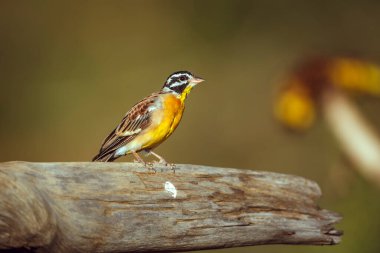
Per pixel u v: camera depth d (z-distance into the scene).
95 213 6.94
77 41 20.53
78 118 19.25
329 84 11.84
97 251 7.00
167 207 7.40
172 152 18.64
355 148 11.95
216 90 19.38
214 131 18.89
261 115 18.92
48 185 6.79
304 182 8.34
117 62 20.08
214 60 19.80
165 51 20.11
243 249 14.16
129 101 19.39
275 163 17.94
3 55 20.25
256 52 19.75
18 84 20.00
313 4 20.05
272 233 7.98
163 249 7.42
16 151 19.05
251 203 7.93
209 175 7.81
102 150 9.48
